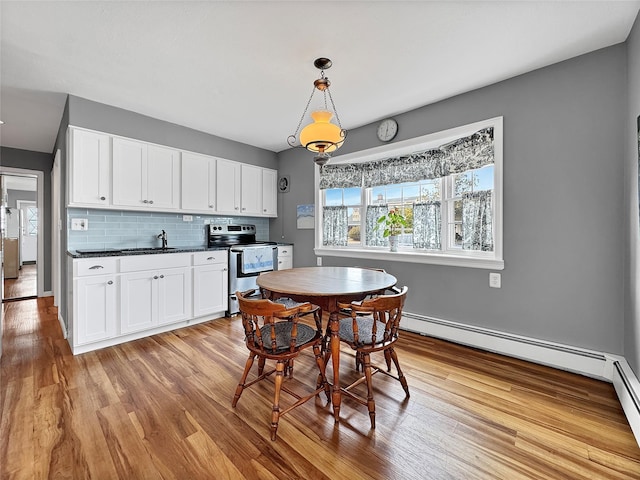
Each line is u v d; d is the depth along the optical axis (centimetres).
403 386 189
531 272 238
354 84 253
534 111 233
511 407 178
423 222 316
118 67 227
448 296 287
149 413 172
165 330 311
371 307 165
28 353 255
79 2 162
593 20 177
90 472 130
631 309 186
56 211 392
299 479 128
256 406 180
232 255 364
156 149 326
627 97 194
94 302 258
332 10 168
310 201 419
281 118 330
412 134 306
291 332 177
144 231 339
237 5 164
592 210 211
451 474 130
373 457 140
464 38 193
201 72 235
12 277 654
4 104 291
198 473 131
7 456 138
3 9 166
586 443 148
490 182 265
